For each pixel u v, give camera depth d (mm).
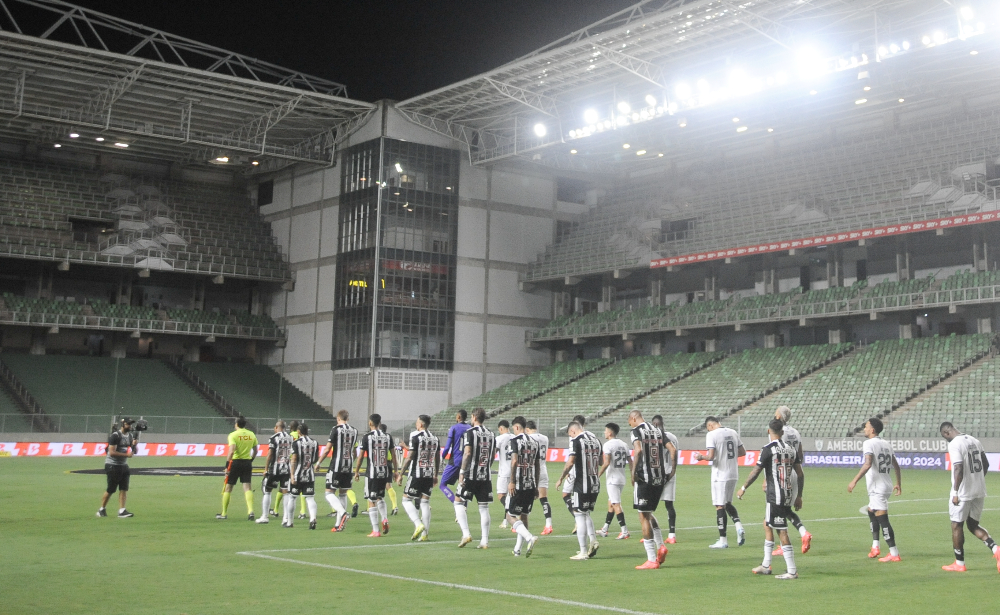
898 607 9031
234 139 52875
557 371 55281
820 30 38156
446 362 53312
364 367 51406
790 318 45688
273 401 53844
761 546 13766
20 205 51500
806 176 48719
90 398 49406
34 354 52000
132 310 53750
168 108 49625
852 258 47781
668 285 55312
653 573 11055
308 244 56625
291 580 10273
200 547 13016
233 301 60688
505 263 56156
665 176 56625
